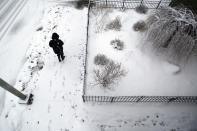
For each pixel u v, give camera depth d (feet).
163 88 23.11
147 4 32.94
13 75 25.84
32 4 34.65
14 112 22.35
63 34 29.63
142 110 21.85
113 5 32.45
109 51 26.63
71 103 22.72
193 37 21.44
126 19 30.48
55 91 23.81
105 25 29.53
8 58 27.76
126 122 21.38
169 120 21.62
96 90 22.98
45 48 28.17
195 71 24.14
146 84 23.40
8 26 31.65
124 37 28.19
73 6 33.86
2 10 33.91
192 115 21.93
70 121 21.50
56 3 34.58
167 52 24.07
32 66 26.40
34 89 24.08
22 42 29.45
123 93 22.65
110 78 22.58
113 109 21.80
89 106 22.06
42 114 22.13
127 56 26.00
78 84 24.23
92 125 21.13
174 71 23.82
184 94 22.67
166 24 22.34
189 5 24.76
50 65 26.27
